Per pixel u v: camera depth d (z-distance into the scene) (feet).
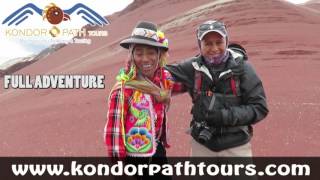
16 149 26.81
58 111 43.91
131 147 8.63
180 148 22.07
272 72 49.93
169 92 9.02
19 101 73.61
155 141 8.82
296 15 100.42
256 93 9.12
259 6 106.83
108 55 116.98
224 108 9.16
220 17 106.73
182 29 112.78
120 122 8.43
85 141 26.91
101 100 45.96
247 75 9.14
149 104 8.60
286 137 23.00
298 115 27.76
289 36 77.92
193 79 9.53
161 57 8.91
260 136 23.39
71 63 129.49
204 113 9.29
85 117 36.47
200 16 119.34
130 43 8.56
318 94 35.40
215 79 9.20
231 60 9.11
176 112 31.50
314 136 23.07
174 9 177.17
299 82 42.37
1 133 34.68
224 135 9.43
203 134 9.21
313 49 66.74
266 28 87.10
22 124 39.09
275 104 31.37
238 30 88.84
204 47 9.11
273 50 66.80
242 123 9.11
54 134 30.86
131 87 8.55
